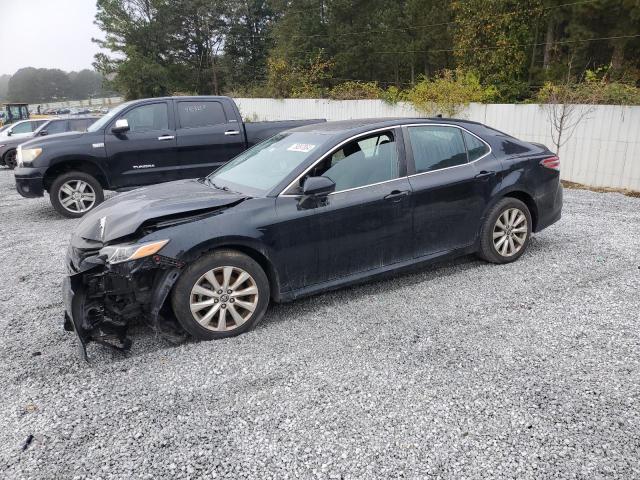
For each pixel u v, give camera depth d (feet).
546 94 40.68
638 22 68.23
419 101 51.85
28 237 25.23
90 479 8.25
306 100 77.66
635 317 13.38
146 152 28.89
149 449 8.92
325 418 9.58
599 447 8.54
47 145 27.71
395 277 17.04
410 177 15.35
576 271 16.97
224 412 9.90
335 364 11.53
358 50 113.91
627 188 34.27
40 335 13.82
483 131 17.51
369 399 10.13
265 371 11.35
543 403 9.78
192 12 171.83
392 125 15.62
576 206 28.14
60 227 27.12
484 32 72.64
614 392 10.06
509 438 8.84
